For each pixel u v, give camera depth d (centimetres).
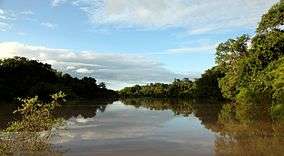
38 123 2047
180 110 6619
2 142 1989
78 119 4391
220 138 2666
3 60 11831
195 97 14800
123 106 8525
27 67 12294
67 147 2264
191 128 3416
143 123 3975
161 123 3978
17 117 4244
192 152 2119
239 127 3306
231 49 7938
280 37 6106
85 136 2780
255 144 2338
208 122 3938
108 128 3409
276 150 2117
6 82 10956
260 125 3366
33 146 2045
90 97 16712
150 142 2508
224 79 8019
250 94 5956
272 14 6344
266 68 5869
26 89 11350
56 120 2162
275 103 4466
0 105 7338
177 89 18625
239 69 6988
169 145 2380
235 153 2058
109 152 2131
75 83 15588
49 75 13562
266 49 6216
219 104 8750
